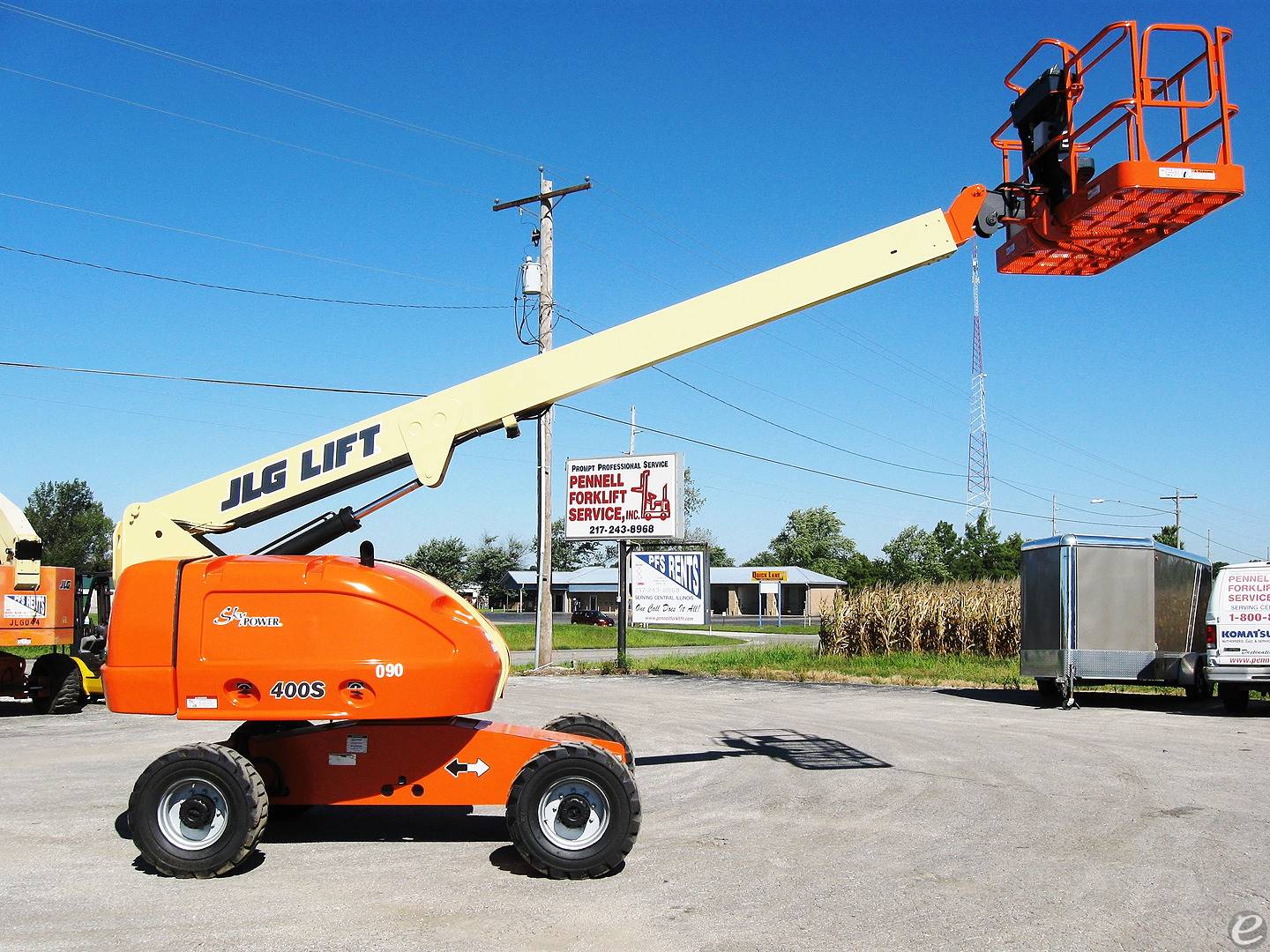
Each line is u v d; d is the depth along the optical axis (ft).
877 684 74.28
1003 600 94.73
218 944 18.37
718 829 27.07
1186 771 36.17
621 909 20.40
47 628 53.01
